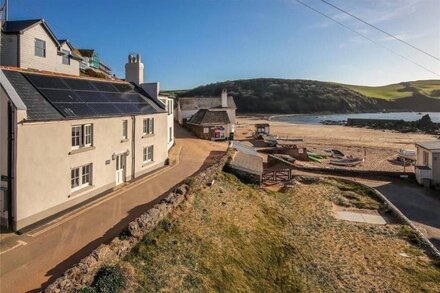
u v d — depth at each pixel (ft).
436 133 278.46
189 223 58.59
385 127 323.98
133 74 106.52
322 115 570.05
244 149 131.23
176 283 43.19
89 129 66.85
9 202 50.24
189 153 126.21
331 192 96.27
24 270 40.75
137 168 86.33
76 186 64.13
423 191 102.37
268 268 52.80
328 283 50.21
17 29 89.10
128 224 50.83
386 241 64.59
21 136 49.75
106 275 39.50
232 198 76.74
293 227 69.92
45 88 63.00
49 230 52.47
